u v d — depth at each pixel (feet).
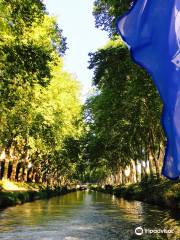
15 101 89.71
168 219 71.56
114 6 83.25
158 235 52.47
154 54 21.20
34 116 122.11
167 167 20.43
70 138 214.07
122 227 62.54
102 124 150.92
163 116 20.75
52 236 52.70
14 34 75.05
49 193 213.87
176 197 89.30
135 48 21.39
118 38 102.89
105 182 444.14
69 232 56.75
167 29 21.07
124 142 175.01
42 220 73.20
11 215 82.69
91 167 275.18
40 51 77.30
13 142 149.38
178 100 20.58
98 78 104.58
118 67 102.01
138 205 116.78
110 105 133.08
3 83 78.74
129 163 235.40
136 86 105.70
